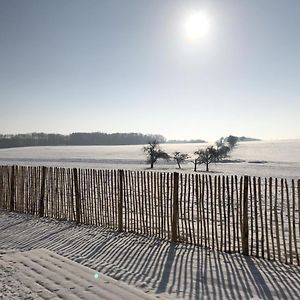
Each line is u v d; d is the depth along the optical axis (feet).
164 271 22.70
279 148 484.33
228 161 281.33
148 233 32.17
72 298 17.40
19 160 284.61
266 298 18.63
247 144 583.58
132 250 27.50
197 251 27.09
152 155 227.40
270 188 26.11
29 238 32.19
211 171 182.29
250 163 266.36
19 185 44.62
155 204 31.96
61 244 29.86
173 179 30.71
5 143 618.44
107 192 37.01
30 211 43.27
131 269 23.20
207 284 20.51
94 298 17.44
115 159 301.22
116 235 32.12
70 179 39.52
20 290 18.39
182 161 239.30
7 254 26.45
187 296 18.75
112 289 18.70
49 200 41.78
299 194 24.84
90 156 350.02
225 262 24.48
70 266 22.54
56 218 40.04
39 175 42.34
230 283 20.66
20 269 21.79
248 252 26.27
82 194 37.73
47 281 19.71
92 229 34.58
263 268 23.24
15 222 38.60
